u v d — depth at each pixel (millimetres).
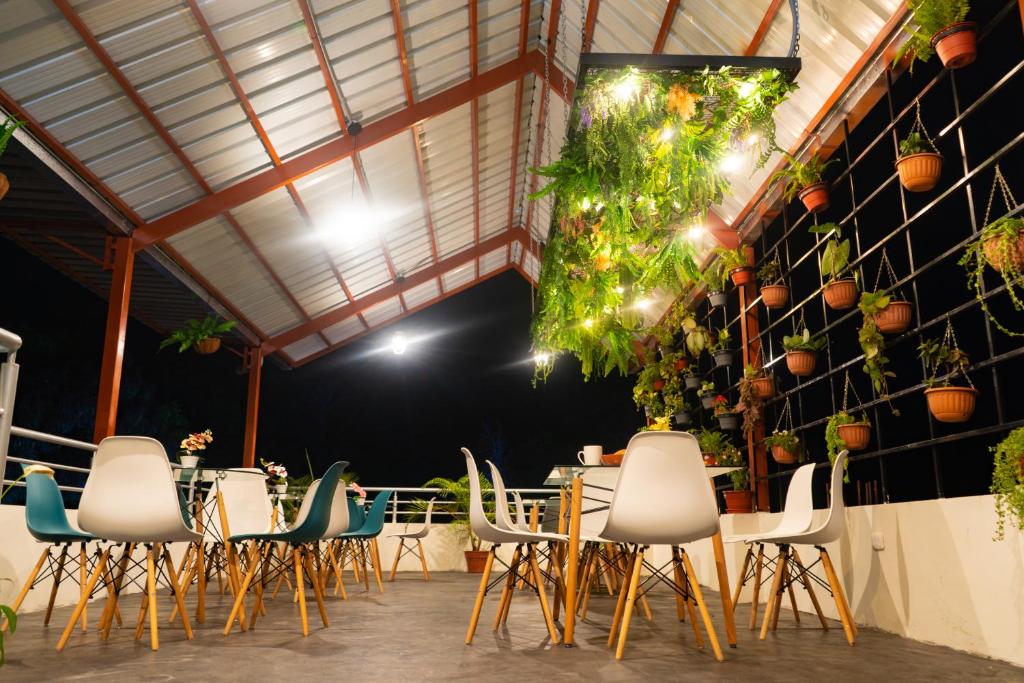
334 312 12273
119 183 6730
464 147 9320
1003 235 2896
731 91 3775
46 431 14016
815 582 4660
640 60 3666
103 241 8172
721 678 2480
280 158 7547
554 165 3961
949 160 6266
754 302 6445
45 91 5492
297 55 6367
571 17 6883
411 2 6453
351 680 2379
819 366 7566
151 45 5566
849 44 4566
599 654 2967
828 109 4918
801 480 3969
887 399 4195
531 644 3225
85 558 3570
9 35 4961
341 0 6027
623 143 3740
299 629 3654
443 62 7441
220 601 5074
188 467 5570
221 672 2504
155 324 11328
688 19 5754
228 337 11430
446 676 2461
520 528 4113
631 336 5629
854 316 4734
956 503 3258
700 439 6395
